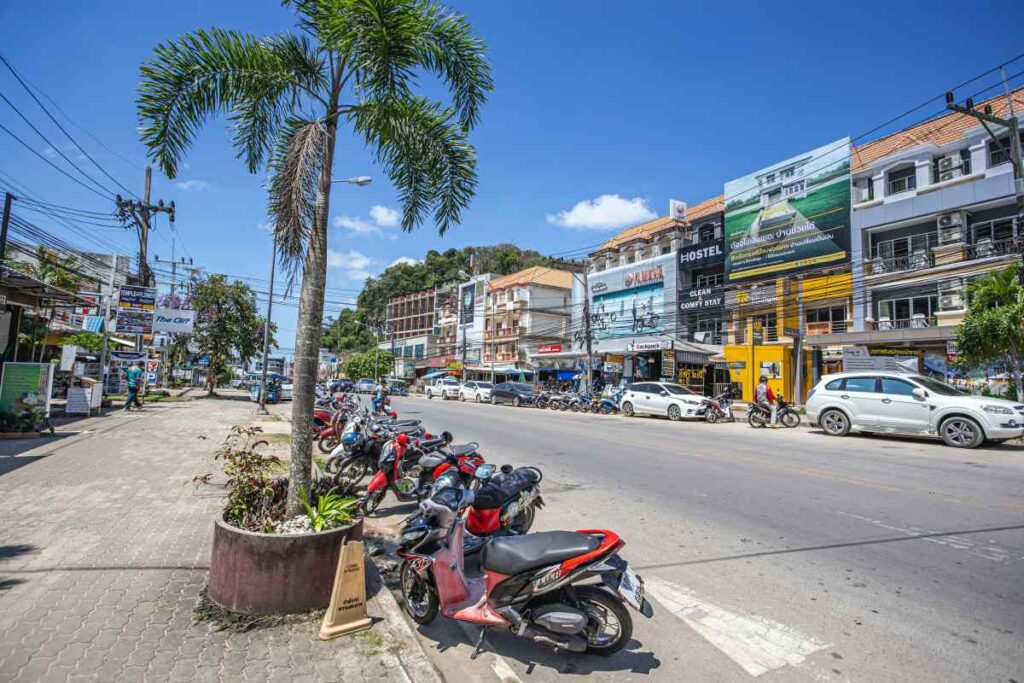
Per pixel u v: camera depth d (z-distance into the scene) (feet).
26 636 10.50
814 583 14.48
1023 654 10.82
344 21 14.78
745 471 30.01
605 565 10.59
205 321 97.04
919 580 14.58
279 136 17.06
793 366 86.12
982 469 30.19
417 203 20.66
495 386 109.29
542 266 193.36
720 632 11.96
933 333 68.18
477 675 10.49
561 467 31.83
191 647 10.36
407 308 284.82
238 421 52.03
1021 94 73.61
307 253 14.53
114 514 18.72
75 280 73.05
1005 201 72.13
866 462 32.76
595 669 10.68
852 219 87.25
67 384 63.77
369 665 10.05
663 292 119.75
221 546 12.27
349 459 25.45
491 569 11.18
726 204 106.63
